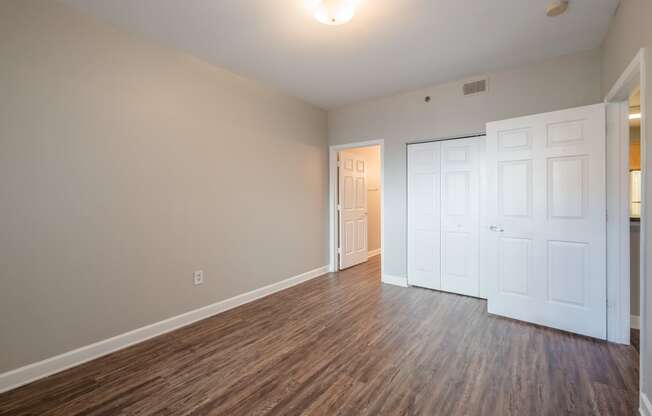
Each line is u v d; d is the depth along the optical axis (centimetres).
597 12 224
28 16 193
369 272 476
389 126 407
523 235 277
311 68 318
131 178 244
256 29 244
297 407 170
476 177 345
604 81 266
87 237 220
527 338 248
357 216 529
